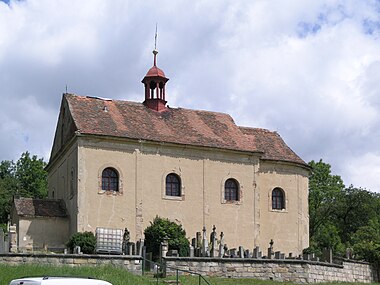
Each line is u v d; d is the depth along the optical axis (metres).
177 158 49.84
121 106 52.03
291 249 53.12
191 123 53.41
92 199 46.56
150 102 53.50
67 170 49.19
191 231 49.31
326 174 80.69
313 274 40.53
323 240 65.88
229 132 54.03
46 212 47.81
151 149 49.03
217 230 50.12
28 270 30.08
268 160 53.44
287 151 55.84
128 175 47.94
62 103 51.62
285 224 53.34
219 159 51.31
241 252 41.56
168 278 34.53
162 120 52.31
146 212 48.00
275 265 39.22
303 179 55.12
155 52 54.97
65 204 49.00
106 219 46.75
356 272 45.06
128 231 46.72
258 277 38.59
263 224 52.53
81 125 47.53
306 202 55.06
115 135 47.59
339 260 44.03
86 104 50.41
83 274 30.03
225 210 50.75
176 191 49.59
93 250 42.66
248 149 52.22
